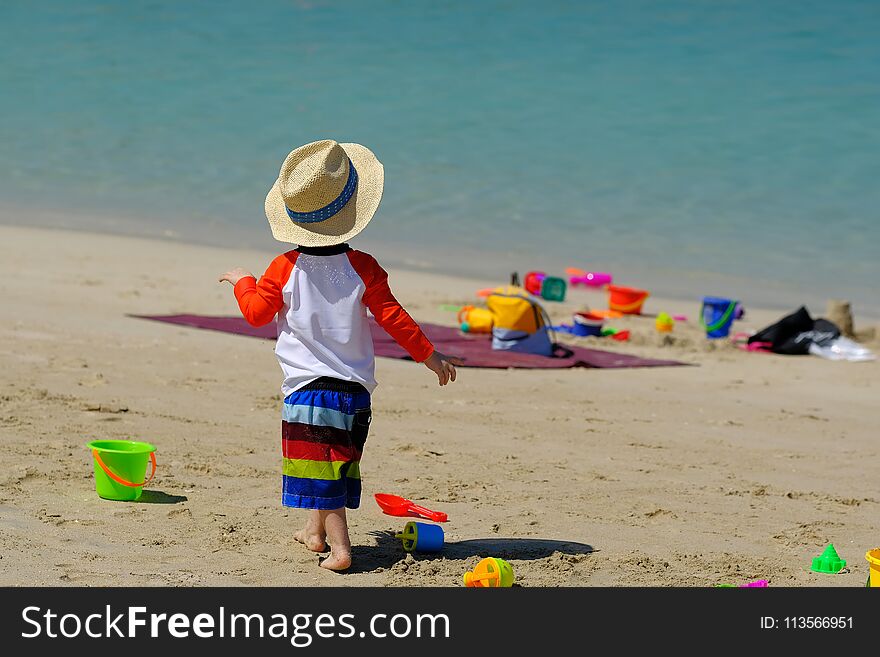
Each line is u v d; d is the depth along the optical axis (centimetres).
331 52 3506
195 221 1984
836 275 1788
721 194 2234
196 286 1465
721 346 1329
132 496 629
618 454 822
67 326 1144
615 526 643
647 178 2328
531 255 1842
